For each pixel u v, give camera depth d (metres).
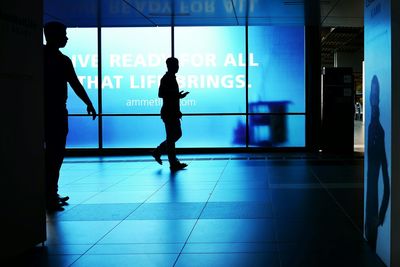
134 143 12.13
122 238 4.16
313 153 11.66
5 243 3.51
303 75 12.05
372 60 3.61
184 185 6.98
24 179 3.73
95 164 9.95
